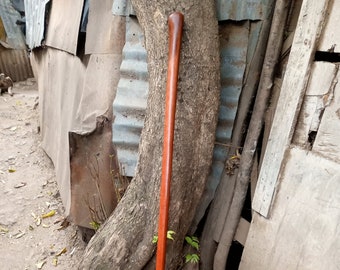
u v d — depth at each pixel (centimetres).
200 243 202
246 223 178
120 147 198
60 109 298
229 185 186
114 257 167
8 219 278
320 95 128
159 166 155
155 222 158
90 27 215
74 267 228
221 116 181
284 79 144
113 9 190
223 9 166
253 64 175
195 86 148
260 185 157
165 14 143
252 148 172
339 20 119
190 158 154
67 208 256
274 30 158
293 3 158
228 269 204
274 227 150
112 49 204
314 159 131
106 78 208
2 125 471
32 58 442
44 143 382
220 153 186
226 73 176
